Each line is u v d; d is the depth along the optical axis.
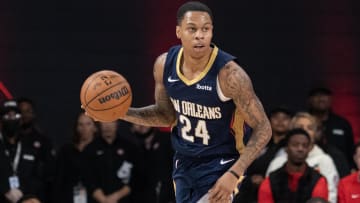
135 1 26.77
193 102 14.06
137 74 26.73
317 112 24.38
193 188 14.52
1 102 24.52
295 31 26.95
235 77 13.73
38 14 26.58
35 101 26.55
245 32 26.84
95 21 26.72
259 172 21.45
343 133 24.34
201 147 14.34
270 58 26.89
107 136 23.05
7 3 26.47
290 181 19.88
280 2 26.94
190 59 13.90
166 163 22.66
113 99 14.15
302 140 19.73
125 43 26.75
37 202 19.52
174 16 26.80
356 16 27.00
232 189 13.49
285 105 25.28
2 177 21.92
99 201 22.62
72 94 26.69
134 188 23.20
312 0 26.98
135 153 23.20
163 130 25.67
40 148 23.52
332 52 27.03
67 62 26.69
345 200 20.16
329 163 21.08
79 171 22.86
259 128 13.80
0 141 22.33
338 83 27.06
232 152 14.37
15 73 26.48
